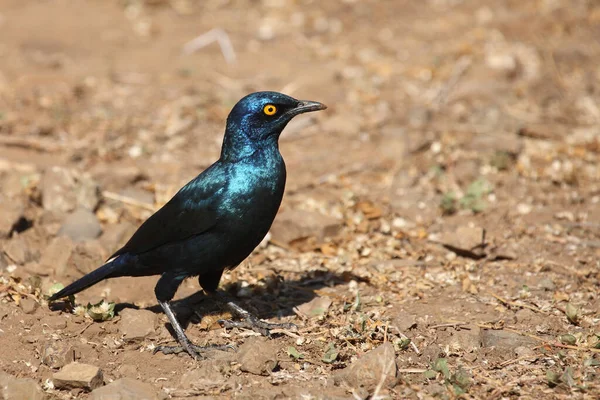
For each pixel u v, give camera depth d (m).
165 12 27.27
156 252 11.08
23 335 10.95
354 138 18.89
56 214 14.67
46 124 19.00
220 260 11.05
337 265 13.58
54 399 9.56
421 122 19.47
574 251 13.91
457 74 22.45
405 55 23.92
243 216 10.76
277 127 10.89
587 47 24.41
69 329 11.21
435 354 10.58
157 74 22.64
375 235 14.62
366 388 9.77
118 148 18.36
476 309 11.95
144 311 11.37
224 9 27.66
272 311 12.12
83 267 12.86
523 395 9.72
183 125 19.39
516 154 17.66
